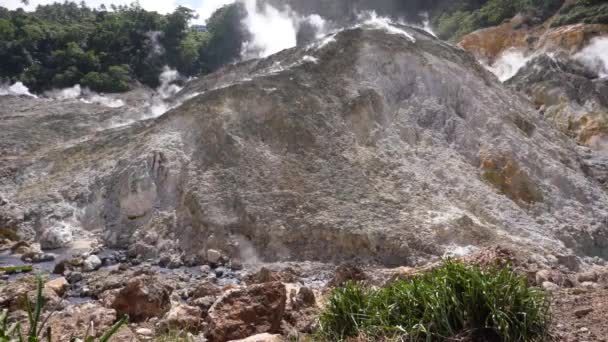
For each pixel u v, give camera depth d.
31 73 36.72
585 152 21.02
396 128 13.92
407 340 4.62
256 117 13.02
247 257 10.45
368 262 10.09
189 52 43.38
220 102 13.22
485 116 14.59
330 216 10.84
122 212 11.93
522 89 30.27
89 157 14.16
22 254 10.80
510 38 36.66
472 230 10.71
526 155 13.85
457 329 4.61
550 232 11.99
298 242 10.57
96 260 10.07
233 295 5.64
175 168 12.09
